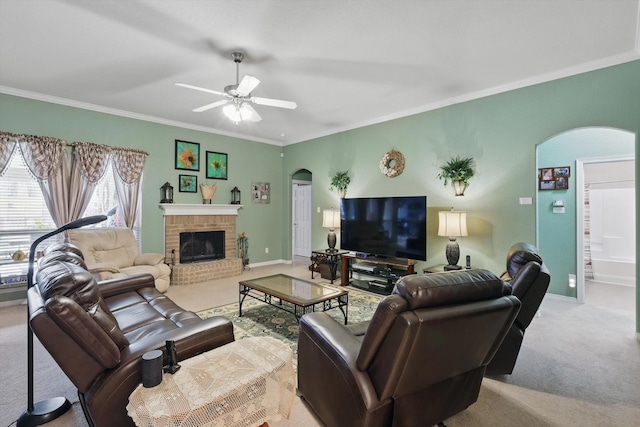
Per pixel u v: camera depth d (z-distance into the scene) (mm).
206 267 5188
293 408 1921
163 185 5195
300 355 1957
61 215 4176
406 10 2348
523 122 3688
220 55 3014
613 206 5234
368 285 4879
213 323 1799
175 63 3174
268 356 1537
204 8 2309
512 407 1928
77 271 1561
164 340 1605
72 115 4316
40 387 2127
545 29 2607
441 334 1290
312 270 5570
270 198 6844
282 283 3467
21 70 3338
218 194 5949
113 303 2613
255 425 1325
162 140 5215
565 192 4219
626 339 2891
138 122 4941
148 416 1151
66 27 2543
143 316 2305
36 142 3988
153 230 5109
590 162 4094
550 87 3490
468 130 4133
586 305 3936
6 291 3869
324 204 6109
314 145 6277
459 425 1771
